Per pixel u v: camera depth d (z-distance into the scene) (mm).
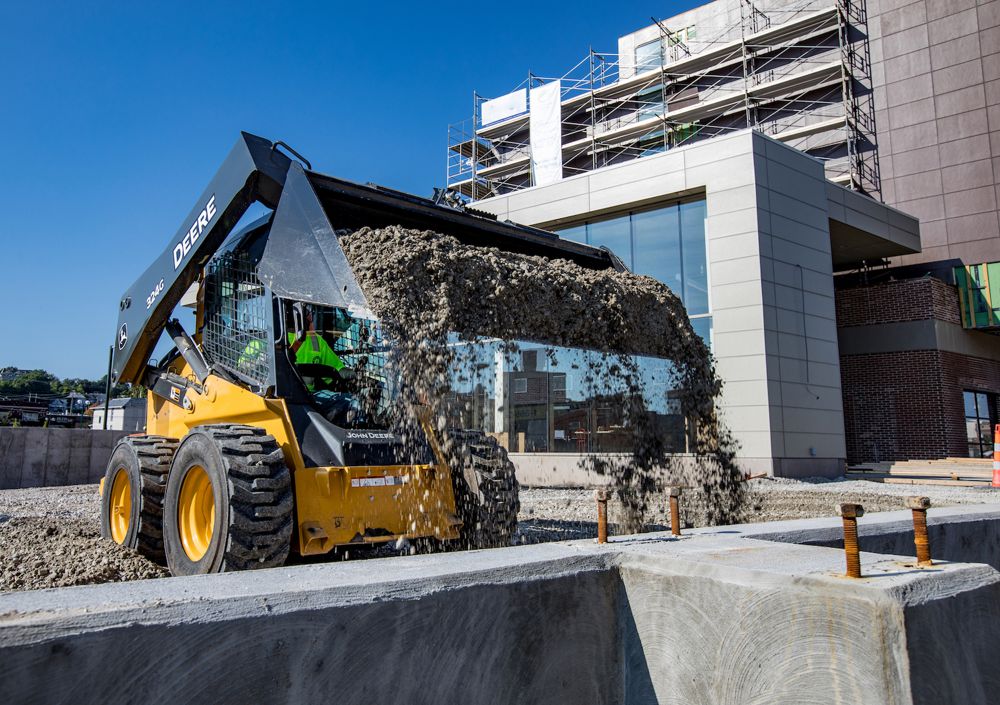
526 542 5930
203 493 4719
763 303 15094
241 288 5559
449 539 4766
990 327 20953
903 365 20469
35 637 1349
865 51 24953
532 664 2115
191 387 6004
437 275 4785
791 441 15102
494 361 5078
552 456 13867
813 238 16766
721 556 2252
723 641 2043
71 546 5953
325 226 4652
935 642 1730
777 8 28844
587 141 33719
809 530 2980
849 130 24609
